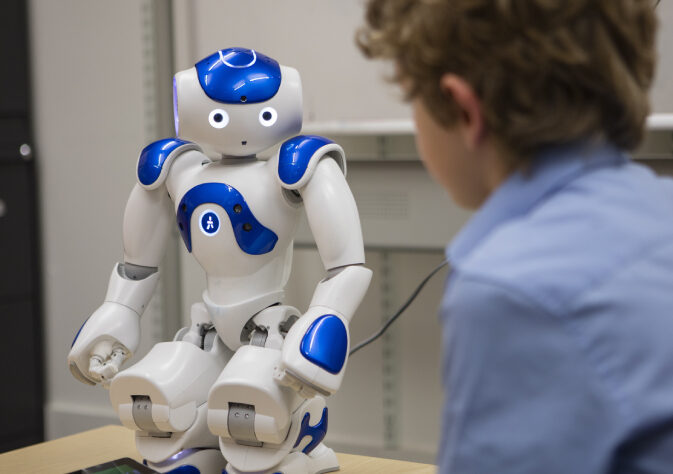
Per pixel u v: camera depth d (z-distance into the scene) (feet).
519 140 1.57
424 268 6.41
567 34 1.50
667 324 1.38
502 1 1.50
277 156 3.07
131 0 6.91
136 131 7.05
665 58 5.09
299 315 3.25
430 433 6.50
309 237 6.14
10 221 7.20
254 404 2.91
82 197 7.32
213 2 6.49
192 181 3.17
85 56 7.16
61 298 7.50
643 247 1.46
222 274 3.14
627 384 1.34
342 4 5.98
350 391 6.74
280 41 6.26
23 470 3.54
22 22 7.23
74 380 7.53
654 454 1.37
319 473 3.43
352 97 6.05
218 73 3.05
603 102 1.57
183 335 3.32
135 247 3.37
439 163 1.75
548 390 1.37
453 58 1.58
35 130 7.45
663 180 1.75
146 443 3.19
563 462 1.36
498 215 1.59
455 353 1.46
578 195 1.54
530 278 1.40
